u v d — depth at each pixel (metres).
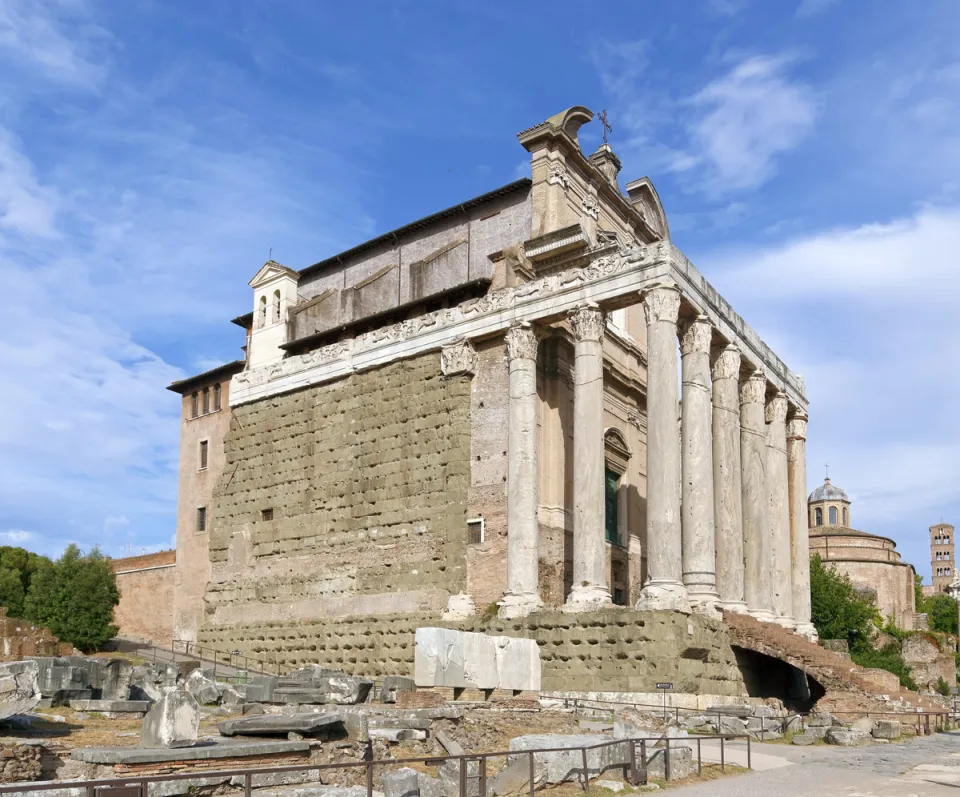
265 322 61.34
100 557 54.62
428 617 46.00
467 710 27.83
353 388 53.09
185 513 60.88
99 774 17.25
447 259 53.75
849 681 40.34
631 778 21.47
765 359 52.81
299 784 18.50
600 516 42.50
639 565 53.31
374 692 32.66
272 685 30.89
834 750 31.03
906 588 104.88
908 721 38.38
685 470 43.34
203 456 61.34
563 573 46.59
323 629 50.19
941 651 87.88
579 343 44.16
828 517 125.88
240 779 17.83
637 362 55.72
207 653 55.69
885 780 23.36
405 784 17.45
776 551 52.31
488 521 45.72
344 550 50.91
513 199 52.09
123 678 29.59
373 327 55.12
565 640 39.97
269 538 55.09
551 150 50.91
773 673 45.62
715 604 41.38
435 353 49.66
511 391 45.59
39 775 17.19
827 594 75.25
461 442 47.31
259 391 58.03
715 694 39.31
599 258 44.44
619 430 53.03
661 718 32.72
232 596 56.03
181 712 19.11
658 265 42.50
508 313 46.72
